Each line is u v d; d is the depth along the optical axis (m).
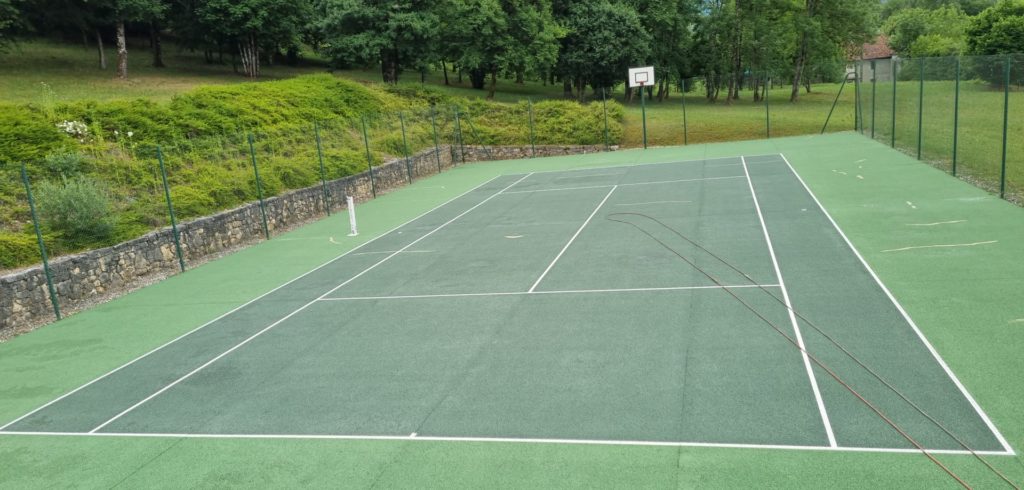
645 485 6.01
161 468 7.23
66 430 8.45
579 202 21.62
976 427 6.48
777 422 6.92
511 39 43.97
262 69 52.41
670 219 17.58
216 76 43.91
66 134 20.11
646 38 47.12
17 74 34.94
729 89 49.62
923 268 11.50
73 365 10.91
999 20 48.44
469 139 37.91
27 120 19.55
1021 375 7.44
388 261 16.23
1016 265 11.13
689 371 8.39
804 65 54.94
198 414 8.56
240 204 20.52
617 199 21.45
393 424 7.75
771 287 11.36
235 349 10.96
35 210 13.85
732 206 18.41
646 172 26.91
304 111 31.23
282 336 11.41
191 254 18.05
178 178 20.28
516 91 56.00
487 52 44.47
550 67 46.19
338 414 8.16
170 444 7.78
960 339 8.52
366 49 41.25
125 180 18.78
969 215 14.72
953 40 69.38
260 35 44.28
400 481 6.49
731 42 52.91
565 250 15.46
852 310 9.91
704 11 55.59
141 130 22.58
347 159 26.95
